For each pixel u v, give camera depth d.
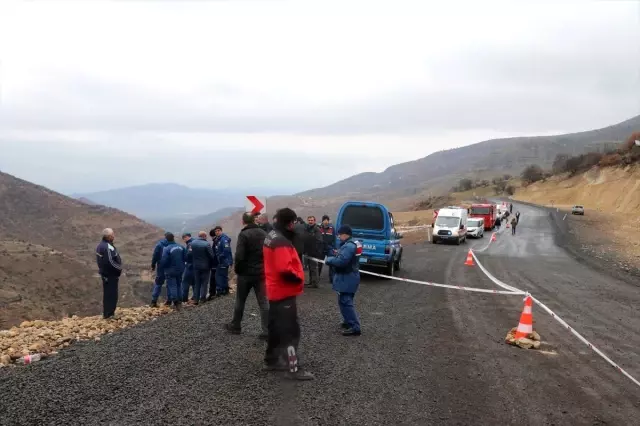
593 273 21.09
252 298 12.80
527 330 8.77
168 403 5.39
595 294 15.36
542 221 62.44
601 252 31.14
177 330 8.95
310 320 10.09
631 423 5.42
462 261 24.59
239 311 8.55
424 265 22.27
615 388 6.57
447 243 36.69
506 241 40.22
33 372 6.46
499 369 7.23
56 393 5.66
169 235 12.81
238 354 7.41
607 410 5.77
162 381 6.12
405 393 6.05
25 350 8.11
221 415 5.10
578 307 12.96
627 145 101.12
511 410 5.65
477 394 6.14
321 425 4.97
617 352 8.48
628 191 78.00
